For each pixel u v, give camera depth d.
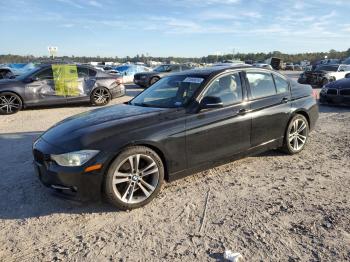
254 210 3.86
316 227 3.45
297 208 3.87
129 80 27.00
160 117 4.25
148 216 3.81
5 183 4.80
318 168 5.17
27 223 3.73
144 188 4.04
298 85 6.00
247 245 3.19
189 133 4.30
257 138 5.11
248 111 4.94
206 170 5.11
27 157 5.96
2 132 8.00
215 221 3.65
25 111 11.16
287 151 5.72
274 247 3.14
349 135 7.16
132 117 4.27
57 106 12.25
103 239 3.38
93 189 3.74
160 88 5.21
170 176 4.25
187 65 22.30
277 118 5.35
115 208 4.02
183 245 3.23
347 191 4.31
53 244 3.33
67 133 4.06
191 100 4.52
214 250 3.13
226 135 4.68
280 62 50.88
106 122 4.18
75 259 3.08
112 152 3.75
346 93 10.58
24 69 23.08
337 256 2.98
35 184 4.74
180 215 3.81
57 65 11.50
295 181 4.68
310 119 5.99
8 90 10.56
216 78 4.79
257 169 5.17
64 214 3.91
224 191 4.41
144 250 3.18
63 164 3.73
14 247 3.29
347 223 3.51
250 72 5.22
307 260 2.94
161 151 4.10
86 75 12.16
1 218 3.84
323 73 19.66
